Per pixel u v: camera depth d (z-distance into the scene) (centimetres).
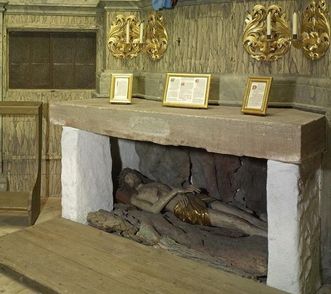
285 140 195
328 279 233
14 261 237
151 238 260
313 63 233
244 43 252
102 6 336
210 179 294
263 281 226
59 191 379
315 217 224
